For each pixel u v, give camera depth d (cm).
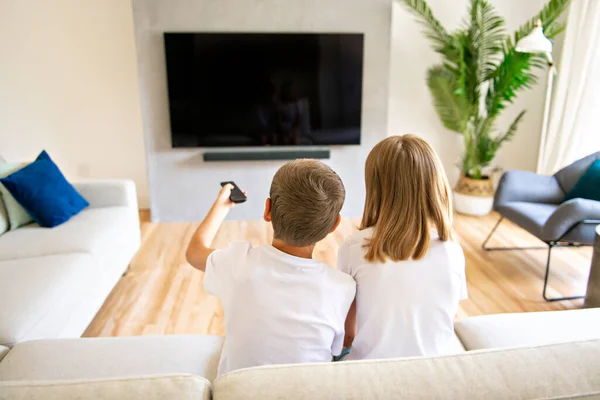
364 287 117
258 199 407
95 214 284
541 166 413
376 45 382
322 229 104
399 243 112
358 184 413
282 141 392
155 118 380
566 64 376
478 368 78
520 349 83
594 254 241
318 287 105
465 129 406
